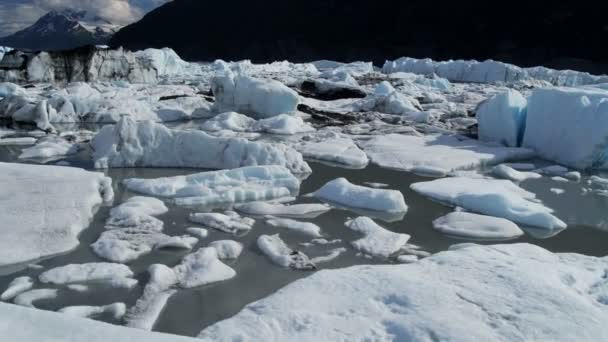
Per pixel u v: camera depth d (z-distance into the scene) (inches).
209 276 155.6
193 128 468.4
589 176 313.4
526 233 207.0
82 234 190.1
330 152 352.8
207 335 113.6
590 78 1087.6
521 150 362.6
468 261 154.5
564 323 116.7
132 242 182.2
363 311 123.7
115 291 145.9
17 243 173.0
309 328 116.0
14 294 143.3
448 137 421.7
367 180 289.7
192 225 204.4
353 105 634.8
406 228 209.6
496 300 127.4
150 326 128.2
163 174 287.0
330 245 187.2
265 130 455.5
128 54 839.7
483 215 218.4
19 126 461.7
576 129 335.0
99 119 505.0
